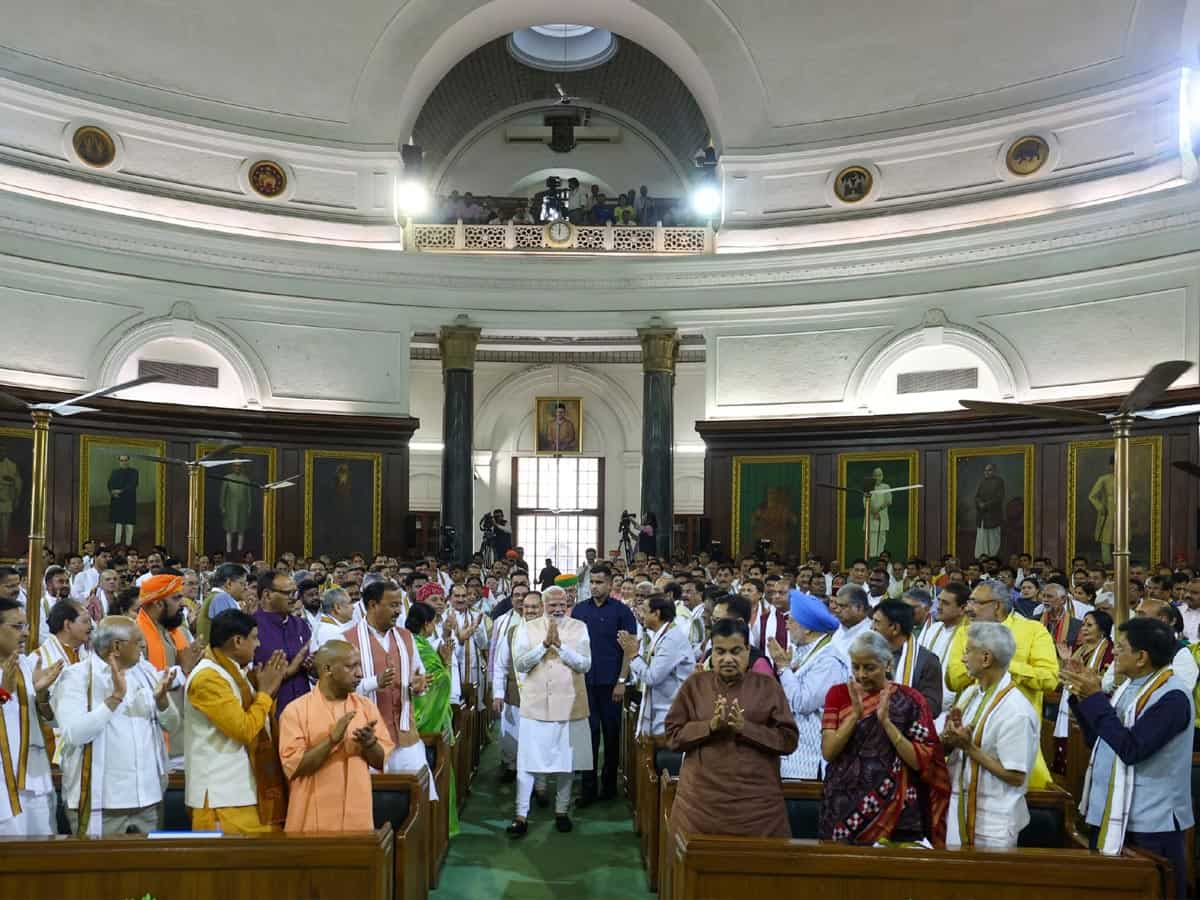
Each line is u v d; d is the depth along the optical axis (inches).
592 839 339.6
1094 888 180.9
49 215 735.1
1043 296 769.6
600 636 391.9
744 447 879.7
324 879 189.9
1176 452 690.2
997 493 786.8
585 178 1245.1
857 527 843.4
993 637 204.8
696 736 213.6
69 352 758.5
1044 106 778.2
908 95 831.7
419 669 291.6
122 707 230.7
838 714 198.7
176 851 187.5
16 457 726.5
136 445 787.4
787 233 869.8
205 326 819.4
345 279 858.1
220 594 319.6
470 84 1147.3
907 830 191.6
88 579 609.0
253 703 215.8
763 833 211.2
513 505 1188.5
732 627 218.5
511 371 1189.1
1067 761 332.8
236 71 817.5
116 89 783.7
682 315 884.6
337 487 864.9
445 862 315.0
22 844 185.6
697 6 839.7
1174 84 719.1
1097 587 518.6
